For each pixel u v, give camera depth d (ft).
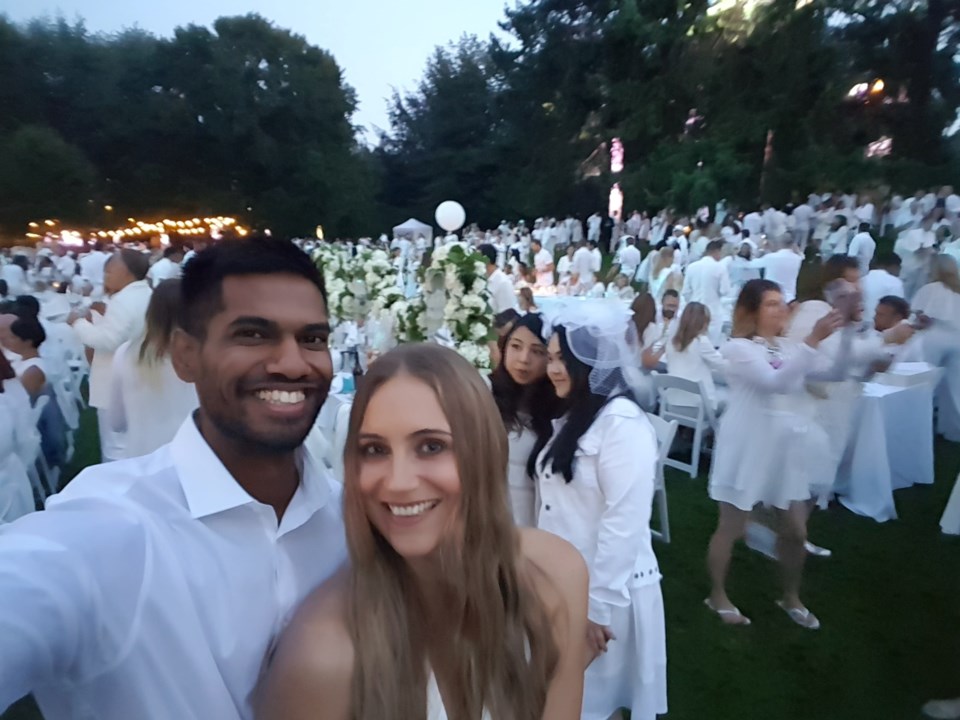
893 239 56.85
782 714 9.26
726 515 11.27
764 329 10.79
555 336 6.82
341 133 134.21
